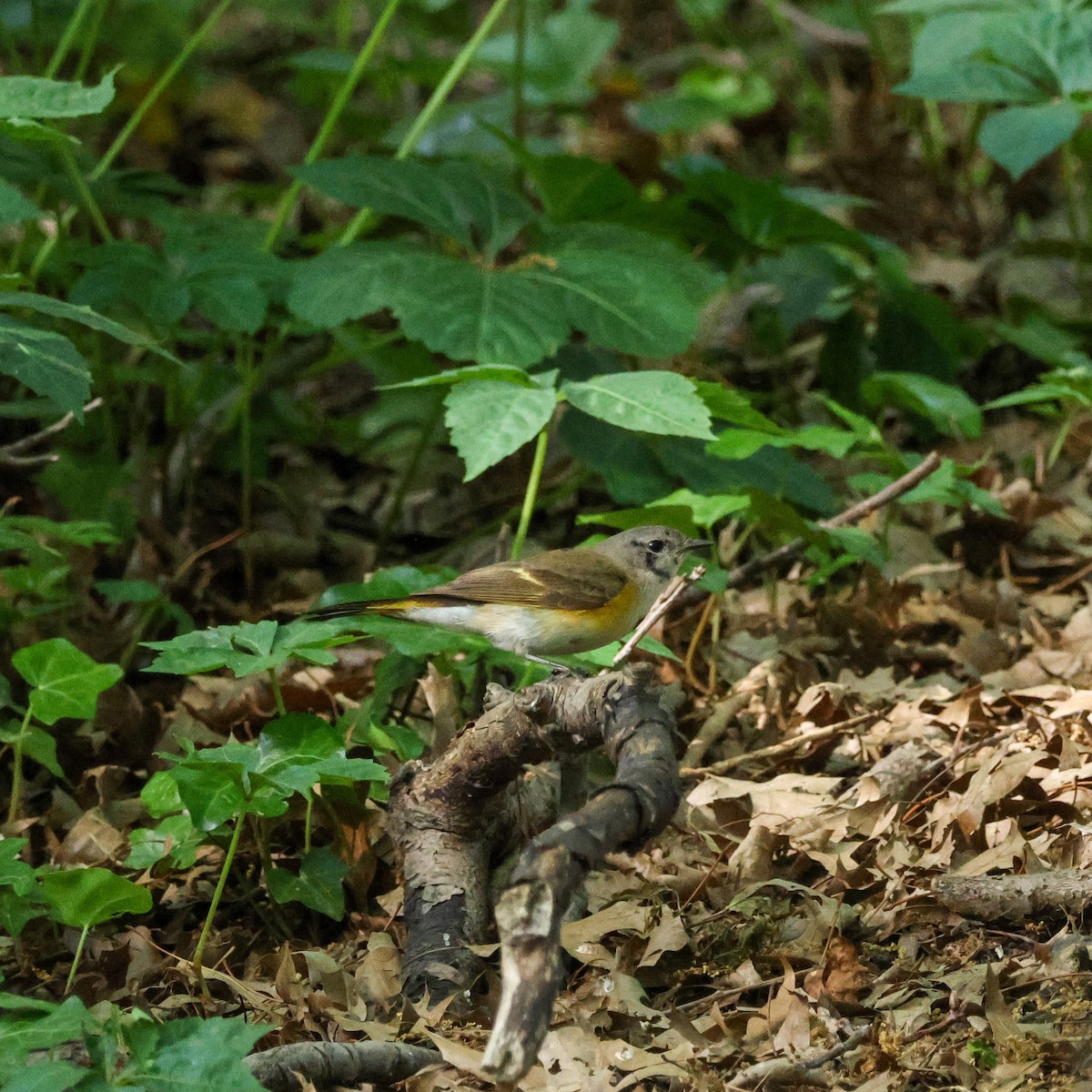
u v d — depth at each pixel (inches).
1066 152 609.3
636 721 253.0
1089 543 488.1
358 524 583.8
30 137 344.8
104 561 529.7
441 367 593.0
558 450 590.2
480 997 291.6
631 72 884.0
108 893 281.3
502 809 320.2
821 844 322.3
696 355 569.6
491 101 756.0
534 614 354.0
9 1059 230.1
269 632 303.0
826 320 617.9
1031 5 526.9
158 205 553.9
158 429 612.1
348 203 473.7
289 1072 251.9
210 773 292.4
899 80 782.5
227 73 1012.5
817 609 456.4
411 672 382.9
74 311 314.2
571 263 469.1
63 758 413.1
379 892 346.3
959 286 660.7
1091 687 389.7
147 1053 235.9
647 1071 256.5
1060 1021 251.9
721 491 490.9
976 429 468.1
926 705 391.5
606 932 301.4
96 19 569.9
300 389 682.8
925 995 269.9
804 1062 253.8
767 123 855.7
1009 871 301.1
